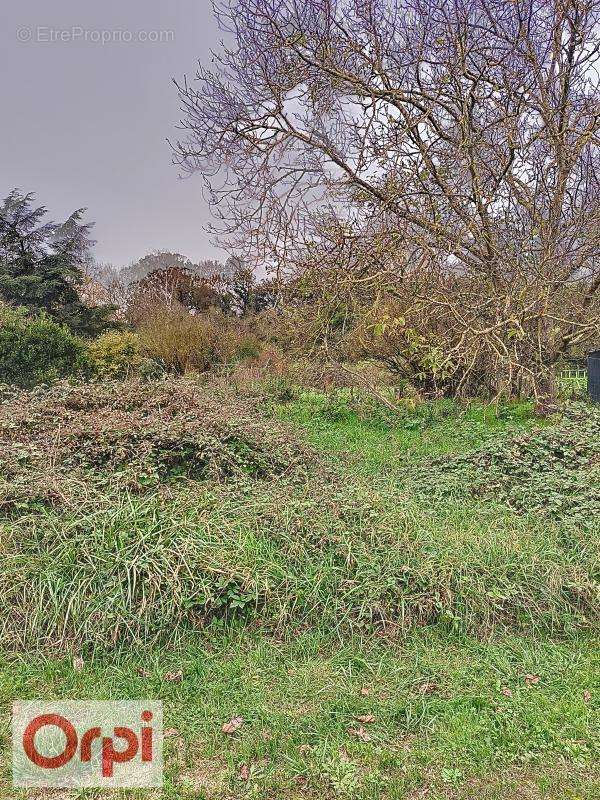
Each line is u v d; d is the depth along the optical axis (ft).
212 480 18.49
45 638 11.95
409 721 9.91
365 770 8.95
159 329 51.06
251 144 26.27
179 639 12.08
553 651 12.06
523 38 27.58
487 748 9.33
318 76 26.27
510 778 8.81
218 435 21.17
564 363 38.14
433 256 26.17
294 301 29.53
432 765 9.05
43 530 14.29
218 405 26.05
